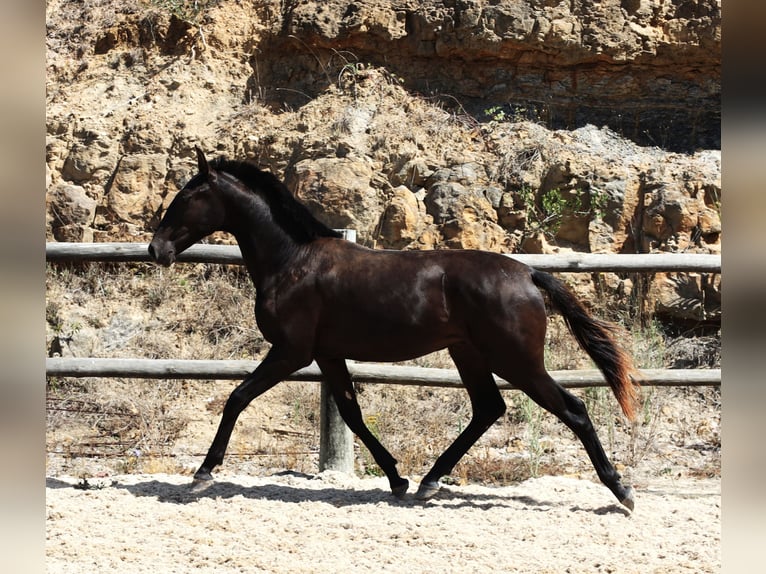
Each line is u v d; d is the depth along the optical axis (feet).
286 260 23.66
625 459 29.09
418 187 38.88
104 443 30.91
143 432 31.35
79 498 23.40
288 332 23.31
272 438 31.81
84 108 41.73
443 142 39.70
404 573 18.29
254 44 42.96
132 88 42.37
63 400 33.30
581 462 29.19
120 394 33.55
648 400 30.71
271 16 43.06
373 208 37.45
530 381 22.24
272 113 41.19
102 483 25.38
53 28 45.09
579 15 40.65
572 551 19.85
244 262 25.02
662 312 36.24
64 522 21.38
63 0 46.21
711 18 40.11
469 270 22.61
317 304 23.24
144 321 36.70
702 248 36.45
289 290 23.32
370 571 18.39
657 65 40.91
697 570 18.51
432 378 26.45
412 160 38.88
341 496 24.21
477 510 22.88
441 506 23.36
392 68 41.86
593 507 23.50
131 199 39.45
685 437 31.35
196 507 22.68
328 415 26.81
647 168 38.37
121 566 18.63
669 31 40.45
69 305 36.96
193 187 23.80
